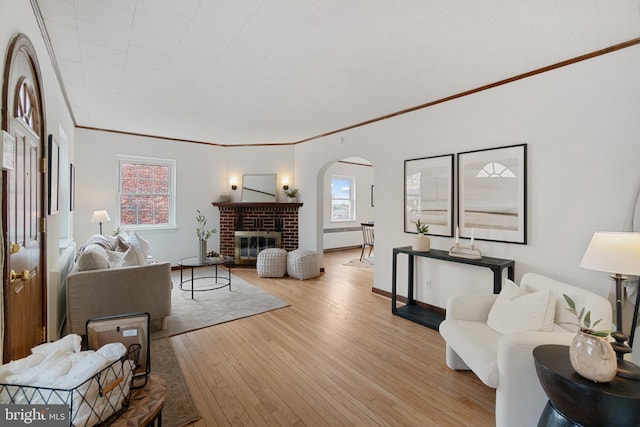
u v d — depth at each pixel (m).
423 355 2.68
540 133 2.77
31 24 1.85
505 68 2.76
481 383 2.27
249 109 3.99
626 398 1.20
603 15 1.98
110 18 2.04
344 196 8.72
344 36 2.25
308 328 3.24
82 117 4.38
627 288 2.13
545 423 1.47
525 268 2.89
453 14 1.98
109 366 1.14
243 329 3.20
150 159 5.56
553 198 2.71
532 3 1.87
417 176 3.82
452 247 3.27
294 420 1.88
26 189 1.76
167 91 3.36
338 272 5.87
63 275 3.08
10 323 1.42
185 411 1.93
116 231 4.94
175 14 2.00
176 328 3.19
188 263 4.22
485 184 3.16
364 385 2.24
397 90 3.30
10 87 1.46
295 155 6.19
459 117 3.39
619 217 2.36
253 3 1.89
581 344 1.34
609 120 2.40
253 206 6.09
